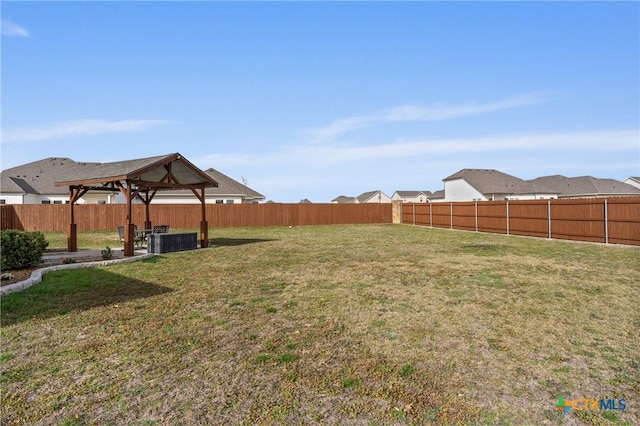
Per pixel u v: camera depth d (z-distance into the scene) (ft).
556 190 131.34
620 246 41.98
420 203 88.79
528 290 21.26
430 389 10.11
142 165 36.68
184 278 25.17
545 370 11.23
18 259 26.71
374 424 8.46
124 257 33.60
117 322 15.84
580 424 8.45
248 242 49.88
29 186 89.45
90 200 88.22
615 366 11.46
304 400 9.53
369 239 54.13
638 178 142.92
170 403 9.40
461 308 17.79
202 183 44.29
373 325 15.42
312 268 29.07
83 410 9.08
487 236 58.44
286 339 13.87
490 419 8.66
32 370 11.33
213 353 12.59
